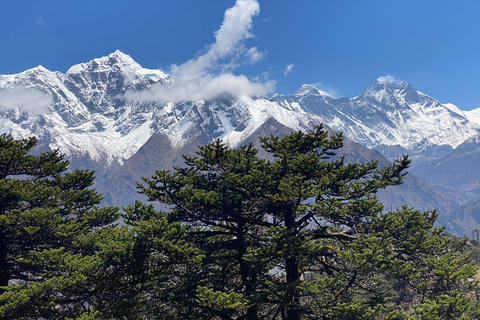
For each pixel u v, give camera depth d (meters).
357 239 27.72
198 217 30.27
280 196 28.42
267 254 25.84
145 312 29.44
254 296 26.34
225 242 30.62
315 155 29.78
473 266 27.30
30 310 27.95
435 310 25.50
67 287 28.58
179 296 28.14
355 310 24.92
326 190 28.77
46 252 29.75
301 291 27.16
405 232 30.58
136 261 27.58
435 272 27.05
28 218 33.09
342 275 26.05
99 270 28.75
